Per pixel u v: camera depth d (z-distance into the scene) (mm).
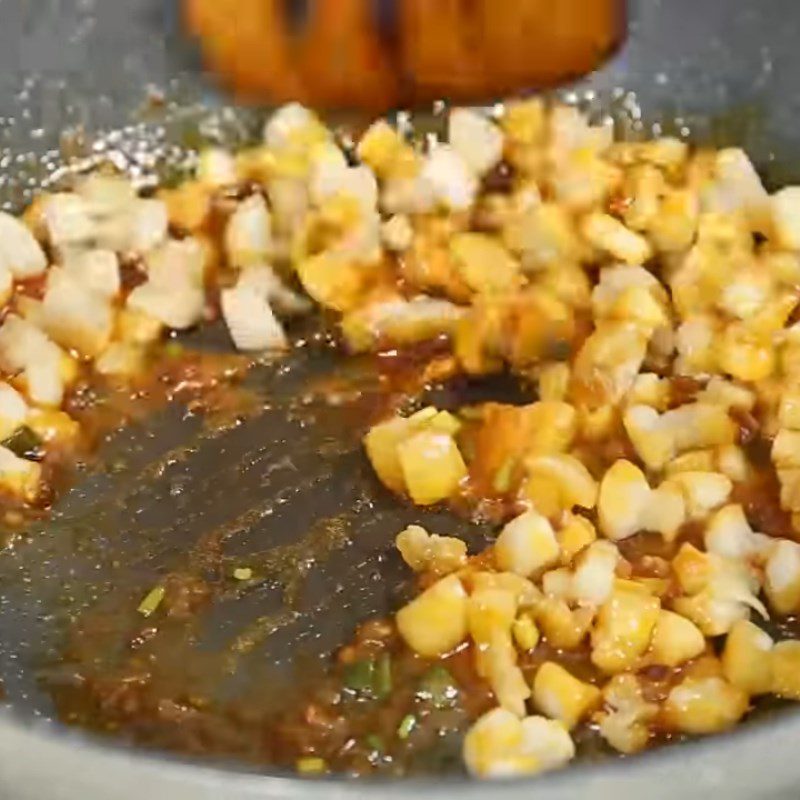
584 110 561
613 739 457
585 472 492
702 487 490
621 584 473
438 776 456
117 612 483
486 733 455
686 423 500
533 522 478
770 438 503
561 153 549
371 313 524
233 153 558
